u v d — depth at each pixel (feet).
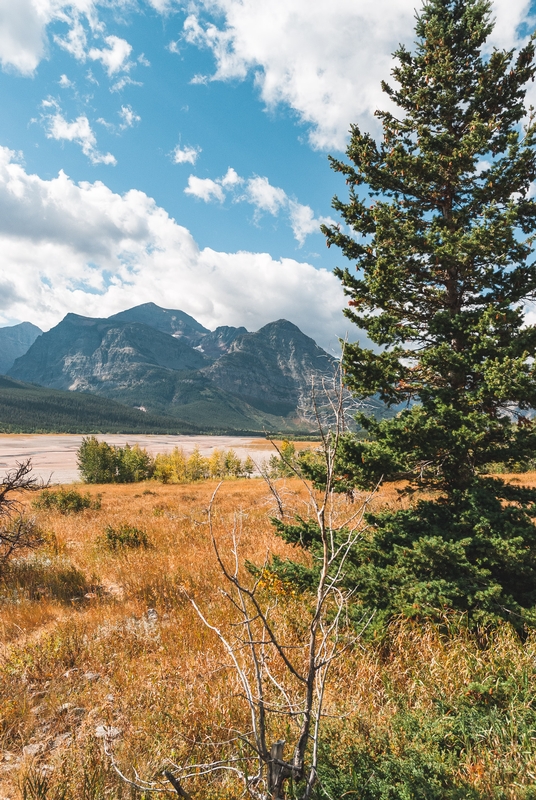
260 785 6.59
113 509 70.03
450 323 18.02
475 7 18.67
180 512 60.64
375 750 11.25
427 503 19.31
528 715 11.99
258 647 16.52
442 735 11.57
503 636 15.24
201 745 11.57
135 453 193.67
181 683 14.94
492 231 16.47
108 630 20.38
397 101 20.76
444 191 19.98
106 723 13.30
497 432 17.51
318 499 19.95
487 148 18.30
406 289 20.26
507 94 19.07
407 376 19.61
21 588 26.58
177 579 27.12
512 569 16.10
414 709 12.86
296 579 19.77
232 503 68.69
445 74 18.70
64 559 33.58
